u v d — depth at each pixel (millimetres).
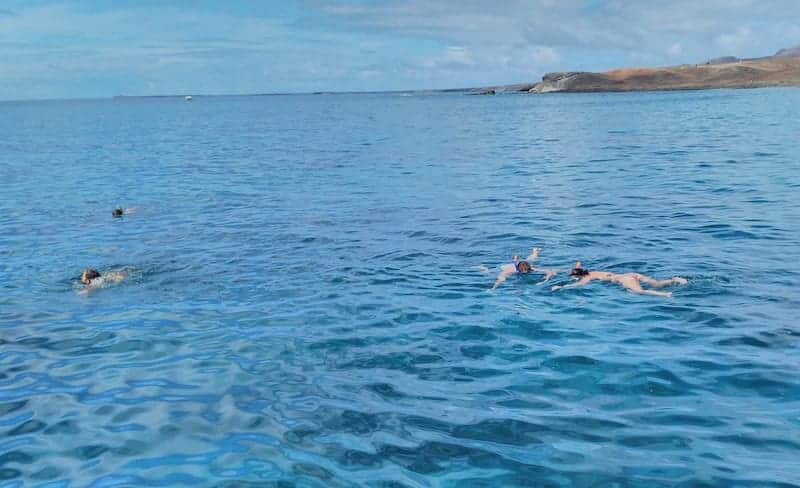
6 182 25297
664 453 5574
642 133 38656
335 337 8562
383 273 11438
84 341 8727
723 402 6438
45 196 21656
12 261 13031
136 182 24500
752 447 5602
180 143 43156
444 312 9383
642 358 7562
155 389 7215
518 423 6199
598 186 19812
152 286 11133
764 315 8719
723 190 17906
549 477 5305
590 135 38969
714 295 9594
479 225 14984
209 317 9484
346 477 5418
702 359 7445
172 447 5980
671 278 10445
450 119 64062
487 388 6988
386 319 9172
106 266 12477
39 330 9188
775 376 6926
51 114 112062
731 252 11719
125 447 6016
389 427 6207
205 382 7344
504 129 46938
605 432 5965
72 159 33781
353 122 65625
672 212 15383
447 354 7926
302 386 7168
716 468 5316
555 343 8141
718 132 36312
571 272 10688
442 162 28250
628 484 5156
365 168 27047
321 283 10969
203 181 24312
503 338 8367
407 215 16609
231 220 16672
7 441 6203
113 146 41656
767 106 59094
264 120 75500
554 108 77125
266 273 11672
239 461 5707
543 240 13281
